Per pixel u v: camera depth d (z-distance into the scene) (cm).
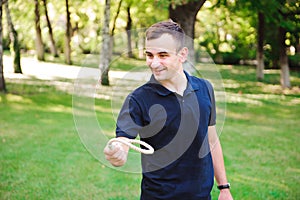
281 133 802
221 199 211
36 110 973
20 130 758
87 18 2406
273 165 579
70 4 2280
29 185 479
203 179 183
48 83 1451
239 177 521
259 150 662
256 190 472
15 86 1341
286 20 1256
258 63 1695
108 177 515
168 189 179
